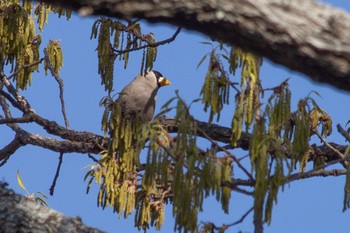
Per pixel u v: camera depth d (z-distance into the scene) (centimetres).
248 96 845
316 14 439
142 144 761
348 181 834
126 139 1029
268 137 730
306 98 877
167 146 756
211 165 720
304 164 1088
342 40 434
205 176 717
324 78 441
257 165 720
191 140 727
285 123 889
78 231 570
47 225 567
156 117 774
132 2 439
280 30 437
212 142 738
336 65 434
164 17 443
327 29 436
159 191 1033
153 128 771
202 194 716
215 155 727
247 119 837
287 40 437
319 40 434
